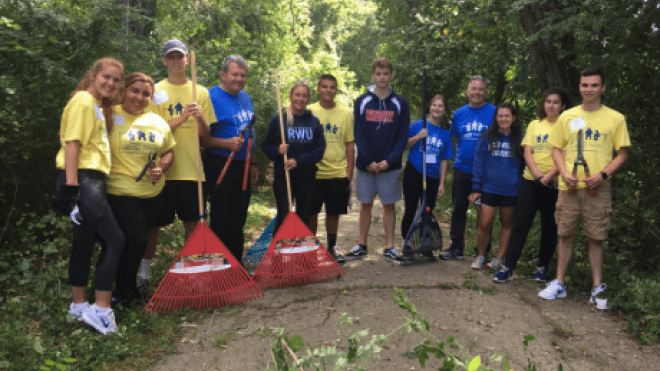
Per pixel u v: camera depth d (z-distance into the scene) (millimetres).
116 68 3385
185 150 4312
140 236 3688
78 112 3240
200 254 4102
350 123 5445
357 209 9422
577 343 3377
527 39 5090
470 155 5539
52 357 2977
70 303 3680
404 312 3883
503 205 5098
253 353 3223
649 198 4680
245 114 4754
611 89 4922
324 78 5270
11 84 4270
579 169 4113
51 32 5141
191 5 13492
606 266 4762
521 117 7477
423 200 5391
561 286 4285
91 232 3426
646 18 4164
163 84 4375
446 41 9719
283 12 16766
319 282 4691
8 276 3855
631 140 4758
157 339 3404
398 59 11625
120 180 3609
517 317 3828
